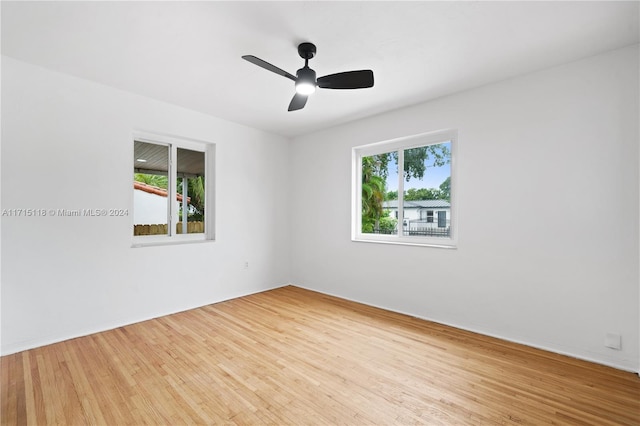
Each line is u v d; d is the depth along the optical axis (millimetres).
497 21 1874
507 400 1779
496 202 2729
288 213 4758
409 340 2639
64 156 2617
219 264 3809
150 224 3408
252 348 2469
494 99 2738
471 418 1624
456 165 3049
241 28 1966
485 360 2270
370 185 3924
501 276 2701
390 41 2102
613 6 1723
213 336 2711
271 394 1842
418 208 3457
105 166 2850
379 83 2762
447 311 3039
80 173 2705
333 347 2492
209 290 3695
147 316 3127
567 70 2377
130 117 3014
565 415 1646
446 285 3049
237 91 2992
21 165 2408
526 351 2426
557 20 1857
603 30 1953
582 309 2307
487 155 2783
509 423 1584
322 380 1995
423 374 2068
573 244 2348
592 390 1876
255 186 4258
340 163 4062
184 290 3449
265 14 1821
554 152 2434
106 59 2383
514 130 2629
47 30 1987
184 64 2459
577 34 2002
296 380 1995
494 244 2742
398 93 2984
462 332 2830
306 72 2109
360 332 2818
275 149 4559
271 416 1648
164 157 3578
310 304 3715
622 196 2154
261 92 3016
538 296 2506
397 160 3648
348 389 1896
